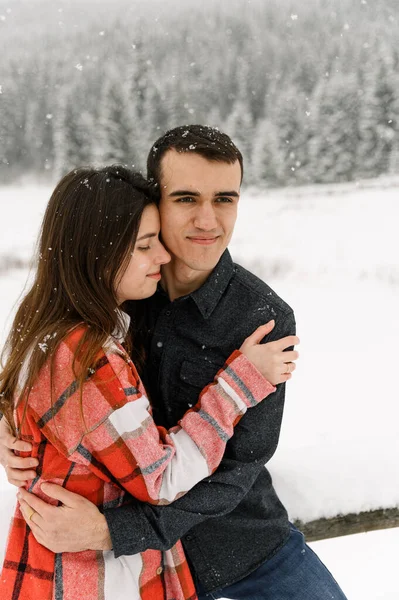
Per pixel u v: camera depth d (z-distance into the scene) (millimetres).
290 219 18406
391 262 11078
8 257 12539
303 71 62156
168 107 48500
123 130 42562
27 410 1395
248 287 1607
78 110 46062
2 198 33000
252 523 1679
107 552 1436
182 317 1621
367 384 5203
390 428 4207
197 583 1698
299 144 39312
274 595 1699
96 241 1395
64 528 1347
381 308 7973
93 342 1340
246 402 1449
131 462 1361
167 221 1497
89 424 1343
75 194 1416
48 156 51281
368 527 2072
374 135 38438
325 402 4754
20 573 1454
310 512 2004
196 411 1483
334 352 6141
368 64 43062
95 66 63000
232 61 74938
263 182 36656
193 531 1648
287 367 1465
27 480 1436
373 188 28109
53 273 1435
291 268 10859
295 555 1729
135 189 1448
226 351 1595
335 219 17875
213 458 1421
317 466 2133
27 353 1413
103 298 1404
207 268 1520
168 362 1634
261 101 61188
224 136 1500
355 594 2416
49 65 65000
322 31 81438
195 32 88812
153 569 1513
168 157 1461
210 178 1434
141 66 49438
